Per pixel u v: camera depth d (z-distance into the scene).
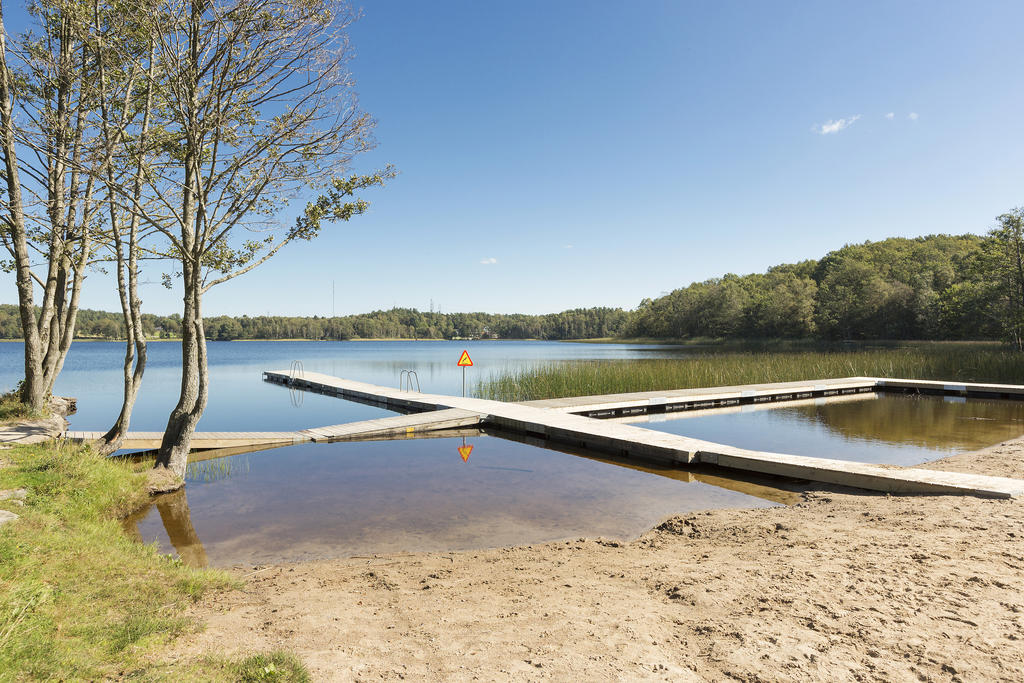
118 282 9.70
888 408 17.17
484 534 6.50
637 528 6.69
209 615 3.87
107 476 7.48
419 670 3.02
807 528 5.86
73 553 4.78
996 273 33.78
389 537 6.42
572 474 9.48
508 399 19.34
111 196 9.23
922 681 2.86
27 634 3.13
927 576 4.31
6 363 44.06
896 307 55.47
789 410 16.98
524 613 3.92
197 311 8.91
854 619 3.61
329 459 10.67
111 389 25.14
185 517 7.20
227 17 8.24
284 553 5.93
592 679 2.91
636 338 109.12
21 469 7.02
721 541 5.73
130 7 8.11
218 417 17.19
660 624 3.66
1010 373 23.50
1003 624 3.49
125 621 3.54
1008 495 6.53
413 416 14.09
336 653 3.23
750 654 3.16
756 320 74.56
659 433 11.46
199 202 8.50
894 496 7.11
